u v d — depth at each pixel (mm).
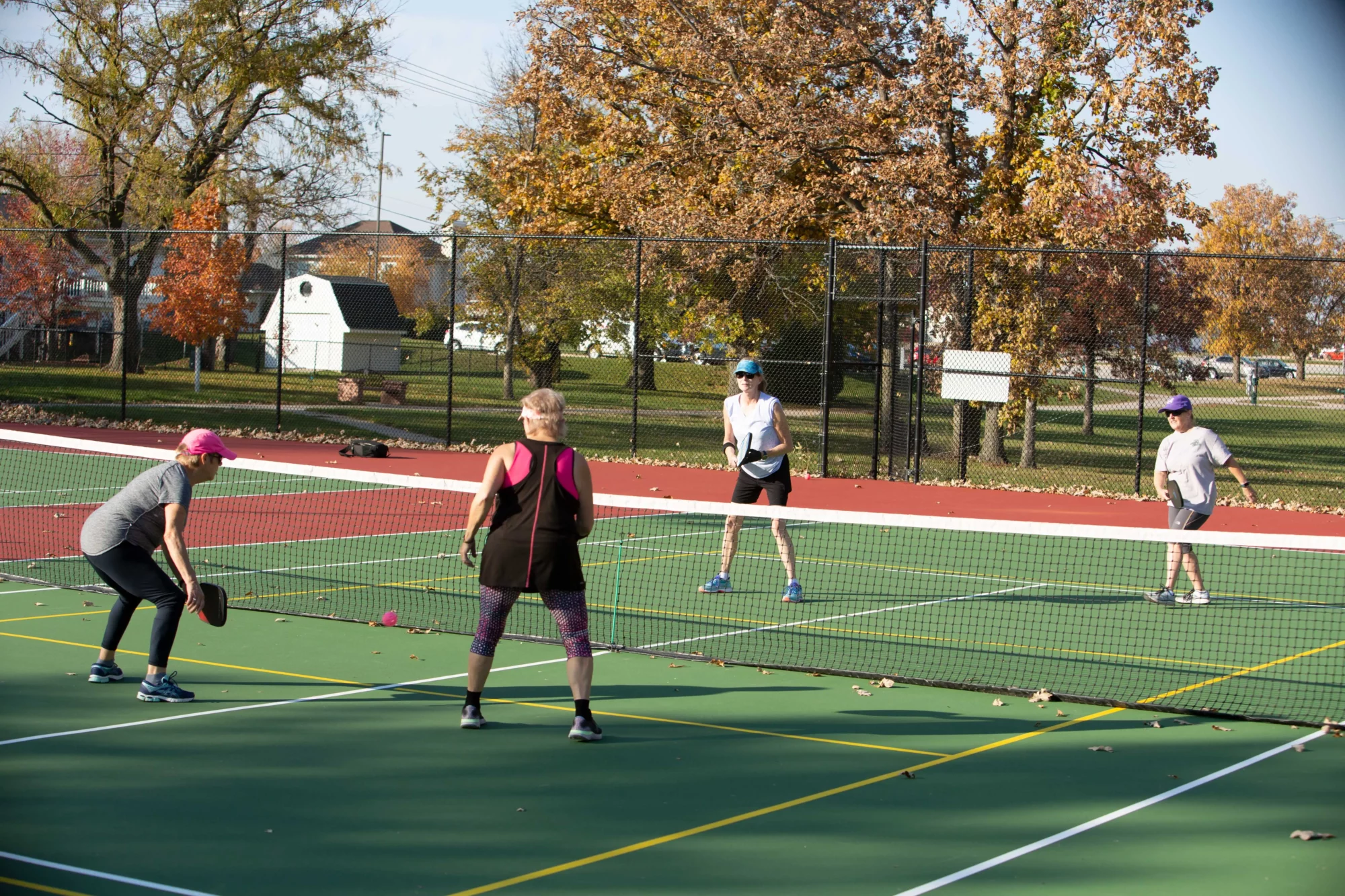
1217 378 22688
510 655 8148
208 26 36375
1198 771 5938
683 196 25375
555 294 29484
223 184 38750
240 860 4496
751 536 14492
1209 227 55625
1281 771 5965
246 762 5730
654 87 26578
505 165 31188
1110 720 6918
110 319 36875
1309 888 4438
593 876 4410
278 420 25359
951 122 23516
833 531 15094
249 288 40812
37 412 27297
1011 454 27016
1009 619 9805
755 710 6941
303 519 14422
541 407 6273
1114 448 30344
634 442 22688
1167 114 21328
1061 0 22359
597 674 7777
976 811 5262
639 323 22609
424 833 4832
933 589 11148
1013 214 23438
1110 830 5039
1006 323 21641
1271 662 8492
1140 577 12188
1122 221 21344
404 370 45156
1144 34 21438
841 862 4602
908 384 21062
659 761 5926
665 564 12234
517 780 5570
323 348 46812
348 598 9883
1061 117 22203
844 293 23609
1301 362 22969
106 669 7133
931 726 6695
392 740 6168
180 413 28922
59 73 36188
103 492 15945
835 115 23688
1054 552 13766
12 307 33219
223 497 16312
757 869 4512
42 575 10414
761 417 10227
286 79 36750
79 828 4793
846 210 25141
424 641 8508
